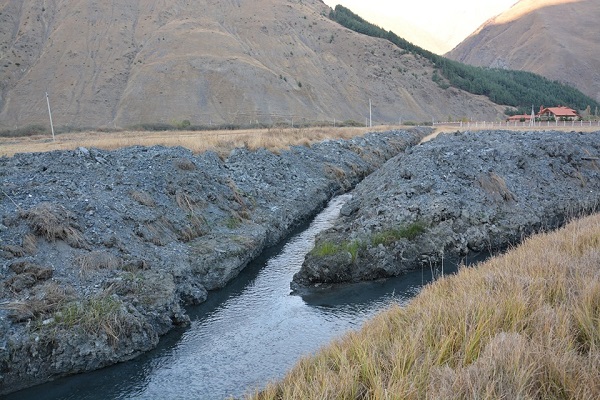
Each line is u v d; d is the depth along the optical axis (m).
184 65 117.75
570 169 23.50
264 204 21.77
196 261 14.92
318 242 16.75
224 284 15.07
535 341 6.05
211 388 9.34
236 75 116.75
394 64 144.75
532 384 5.23
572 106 148.38
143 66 118.31
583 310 6.86
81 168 17.41
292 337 11.37
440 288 10.05
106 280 11.93
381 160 41.16
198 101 109.44
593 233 11.52
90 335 10.41
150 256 14.02
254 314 12.91
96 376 10.05
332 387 5.80
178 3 151.75
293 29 152.88
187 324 12.32
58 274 11.59
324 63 141.25
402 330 7.51
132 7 145.88
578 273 8.54
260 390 8.38
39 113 102.00
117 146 24.56
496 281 9.06
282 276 15.82
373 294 13.91
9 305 10.25
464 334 6.71
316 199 25.61
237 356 10.56
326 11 183.62
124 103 107.06
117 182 16.91
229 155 25.48
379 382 5.61
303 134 41.22
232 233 17.67
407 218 17.27
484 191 19.61
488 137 26.77
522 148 23.95
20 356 9.67
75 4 137.62
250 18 151.88
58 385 9.74
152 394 9.29
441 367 5.95
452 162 21.39
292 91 120.31
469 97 136.12
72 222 13.27
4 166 16.47
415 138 58.66
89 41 126.50
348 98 128.88
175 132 54.59
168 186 17.98
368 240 15.98
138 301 11.85
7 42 123.56
